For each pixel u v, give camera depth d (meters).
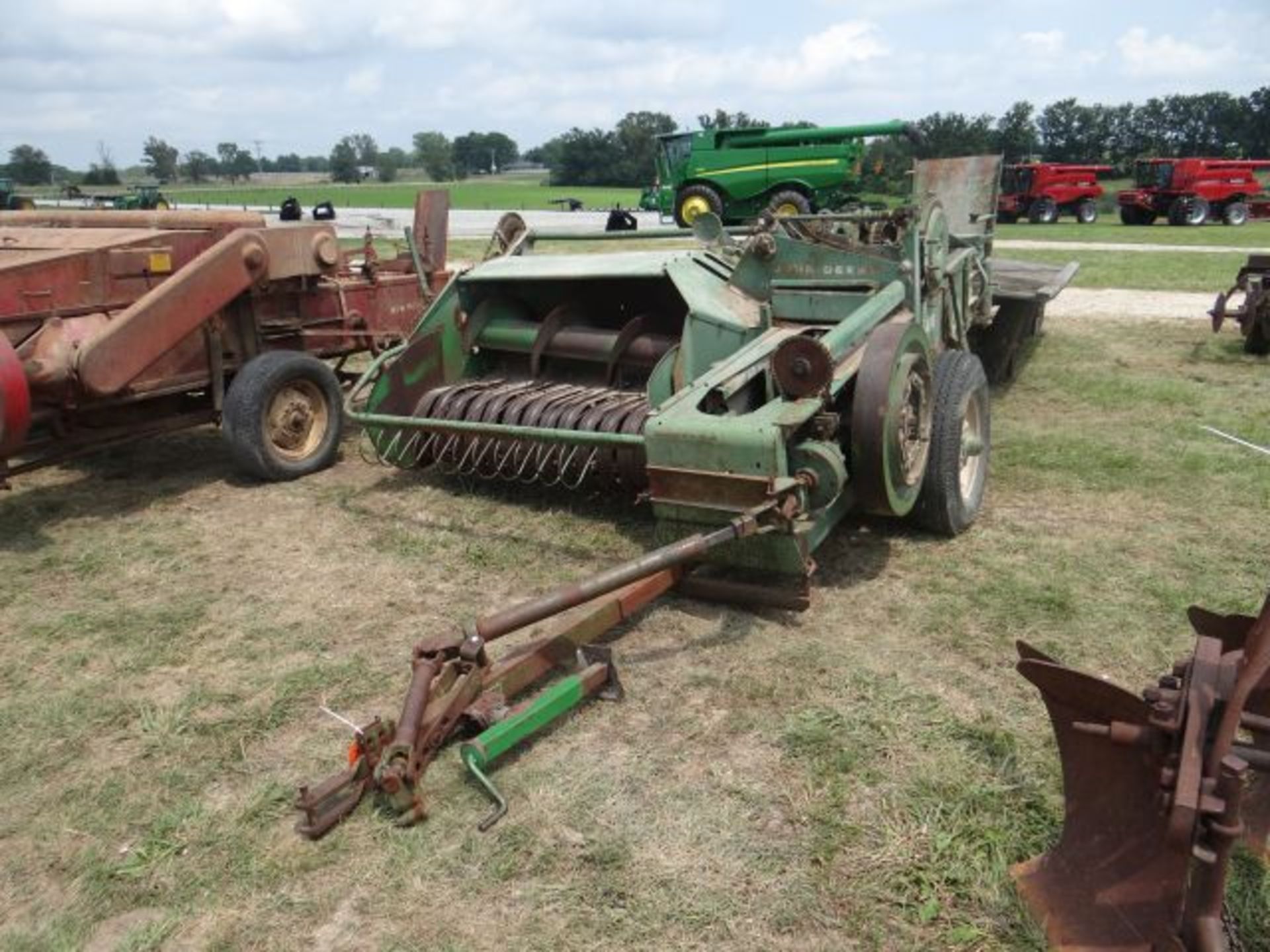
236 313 6.21
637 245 20.38
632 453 4.95
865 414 4.12
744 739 3.28
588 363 6.05
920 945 2.42
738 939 2.46
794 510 3.75
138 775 3.21
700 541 3.39
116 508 5.69
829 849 2.75
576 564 4.71
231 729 3.45
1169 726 1.98
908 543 4.84
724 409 4.28
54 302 5.34
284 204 26.58
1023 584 4.34
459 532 5.14
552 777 3.09
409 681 3.73
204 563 4.89
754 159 23.39
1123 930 2.23
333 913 2.60
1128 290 13.93
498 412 5.32
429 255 8.02
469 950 2.46
